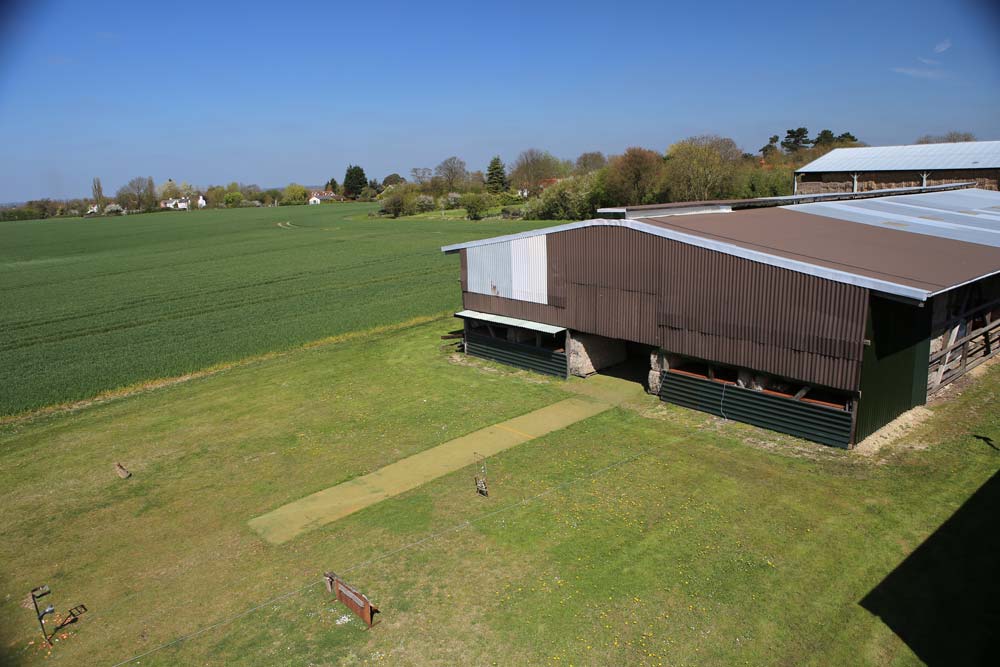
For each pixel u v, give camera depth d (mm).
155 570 13062
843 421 16281
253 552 13461
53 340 35156
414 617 11141
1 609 12086
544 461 16797
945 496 13844
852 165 54375
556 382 23234
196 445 19312
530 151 171375
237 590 12234
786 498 14203
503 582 11906
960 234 22750
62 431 21141
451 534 13617
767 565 11906
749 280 17688
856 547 12281
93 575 13039
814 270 16234
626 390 21891
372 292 45125
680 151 86125
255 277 55594
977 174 47031
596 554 12578
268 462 17812
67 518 15367
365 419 20609
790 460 16016
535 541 13148
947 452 15867
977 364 22156
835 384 16281
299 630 11016
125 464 18250
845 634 10117
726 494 14531
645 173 88562
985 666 9305
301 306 41188
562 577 11930
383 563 12742
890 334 16641
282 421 20859
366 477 16531
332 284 49719
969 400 19172
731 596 11141
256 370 27156
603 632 10484
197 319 38812
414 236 87625
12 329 38719
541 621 10828
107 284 55875
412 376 25016
